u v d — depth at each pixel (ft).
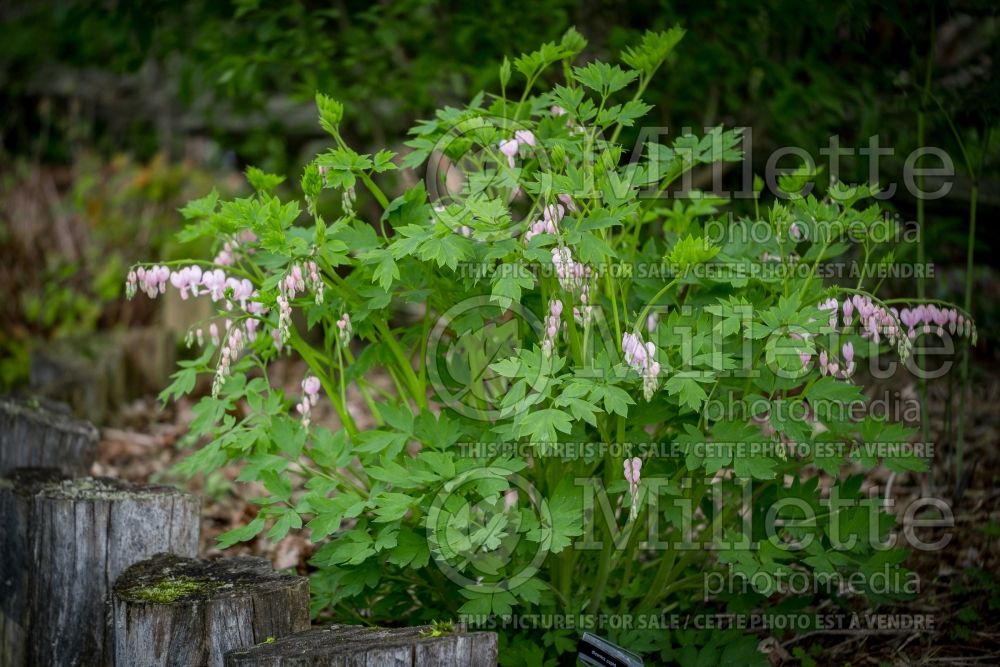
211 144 32.35
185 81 19.53
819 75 16.94
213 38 18.79
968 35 19.25
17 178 27.14
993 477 15.10
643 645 10.19
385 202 10.05
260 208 9.80
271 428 10.37
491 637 8.66
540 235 9.09
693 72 17.92
